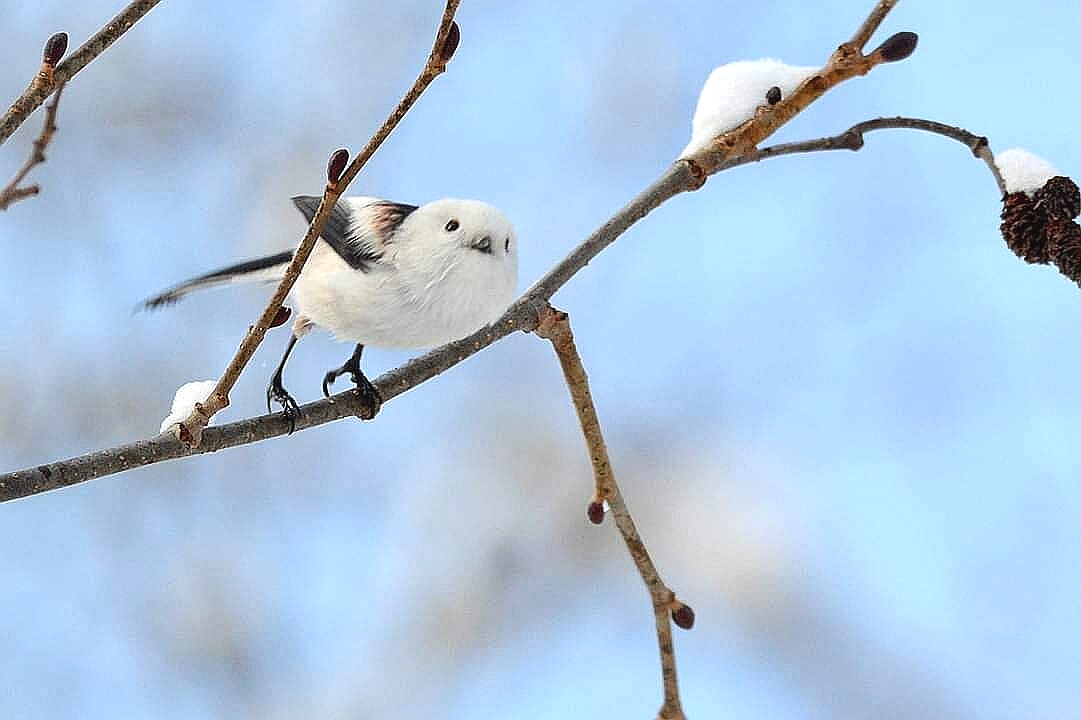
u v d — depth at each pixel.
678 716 4.38
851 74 4.36
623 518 4.39
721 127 4.38
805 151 4.38
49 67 4.33
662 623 4.38
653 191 4.38
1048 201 4.38
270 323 4.34
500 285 4.41
